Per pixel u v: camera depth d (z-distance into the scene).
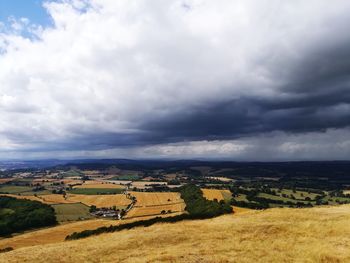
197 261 29.55
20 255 41.59
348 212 51.62
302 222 45.00
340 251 30.05
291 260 28.30
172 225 54.56
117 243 42.56
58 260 36.22
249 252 31.98
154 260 31.16
